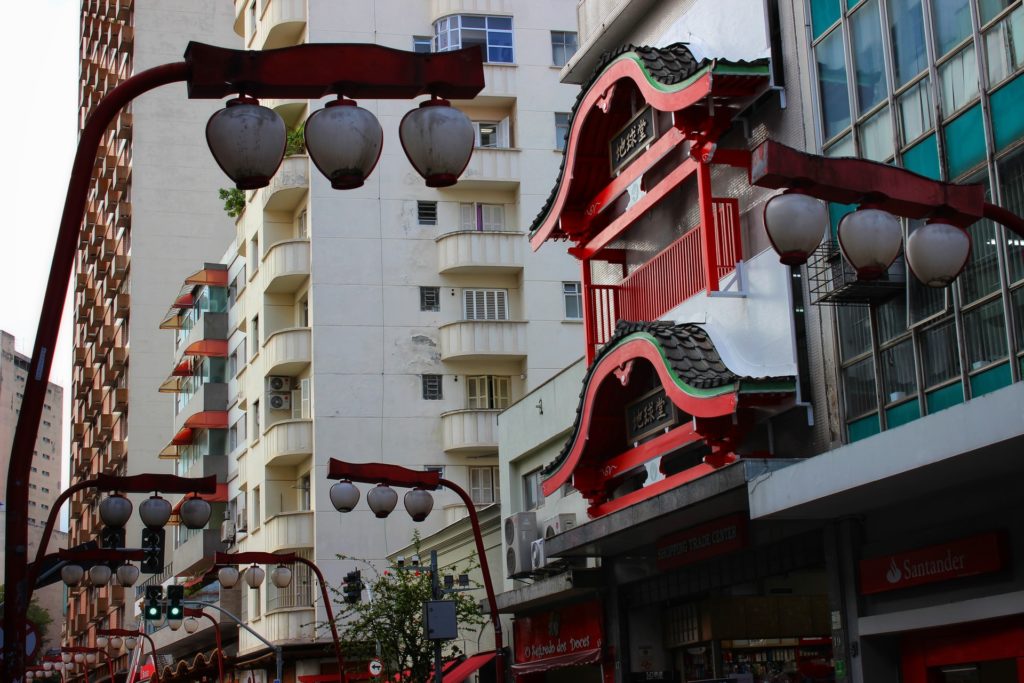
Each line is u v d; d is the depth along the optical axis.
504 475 29.44
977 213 9.34
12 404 176.12
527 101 44.62
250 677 46.91
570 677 26.67
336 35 44.22
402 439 42.19
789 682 20.11
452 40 44.44
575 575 22.31
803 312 16.62
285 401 44.78
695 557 18.42
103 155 82.31
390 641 30.48
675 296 19.88
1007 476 12.84
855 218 8.87
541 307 43.28
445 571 34.91
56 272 7.83
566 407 25.86
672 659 21.84
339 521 41.53
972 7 14.02
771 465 15.23
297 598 41.59
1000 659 13.49
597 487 21.08
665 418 19.11
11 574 7.53
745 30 18.16
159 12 72.38
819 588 20.80
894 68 15.32
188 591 53.72
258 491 46.56
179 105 72.44
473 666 29.19
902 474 12.40
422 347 42.91
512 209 44.44
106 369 81.75
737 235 18.14
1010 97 13.44
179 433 58.25
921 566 14.12
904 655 14.98
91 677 86.56
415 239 43.56
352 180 8.02
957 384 14.06
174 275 71.25
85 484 17.80
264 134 7.80
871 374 15.40
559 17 45.56
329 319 42.44
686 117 17.88
